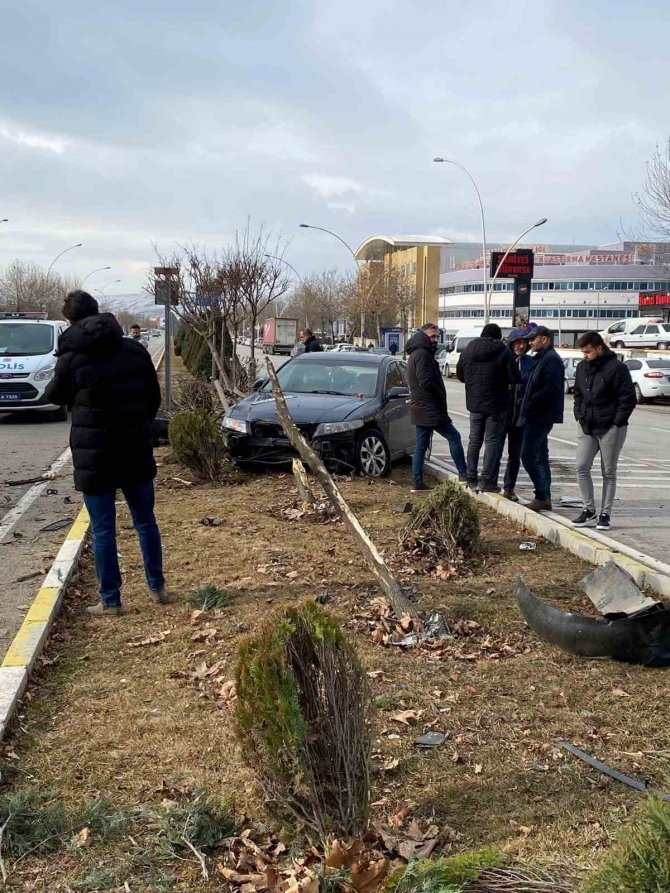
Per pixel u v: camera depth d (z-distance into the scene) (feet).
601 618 17.48
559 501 32.45
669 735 12.71
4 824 10.00
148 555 17.90
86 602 18.38
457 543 21.95
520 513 26.68
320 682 9.33
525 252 117.19
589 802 10.78
